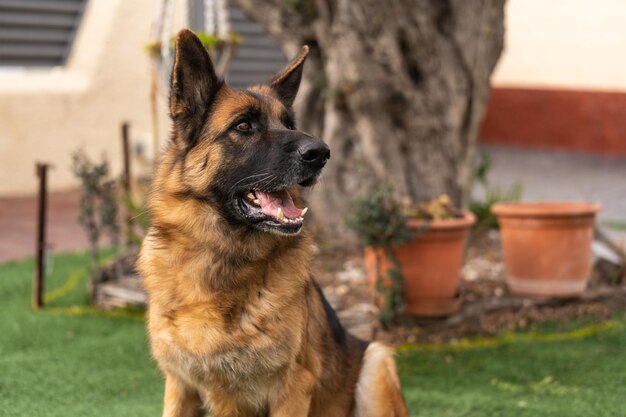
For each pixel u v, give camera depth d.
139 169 7.30
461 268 3.52
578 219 3.45
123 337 3.32
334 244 3.95
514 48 7.99
